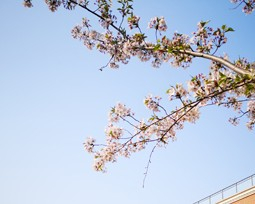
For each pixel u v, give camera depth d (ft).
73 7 20.75
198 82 16.76
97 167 21.13
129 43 19.77
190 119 19.19
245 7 19.94
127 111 20.51
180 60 18.81
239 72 14.90
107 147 20.80
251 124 21.16
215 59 16.42
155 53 19.84
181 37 18.88
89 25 22.63
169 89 17.85
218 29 17.80
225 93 16.39
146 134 20.33
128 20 20.07
